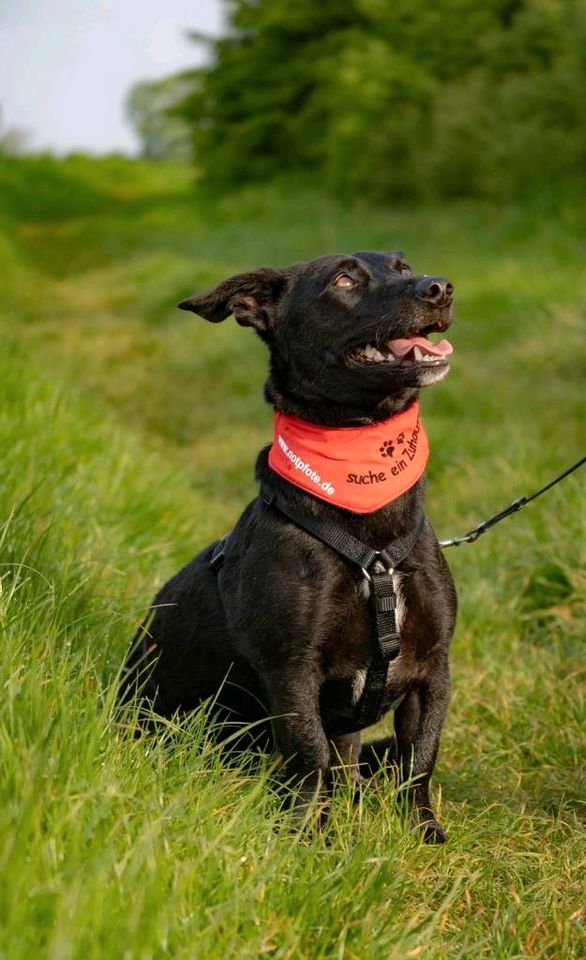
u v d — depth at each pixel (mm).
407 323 4117
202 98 39031
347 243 21656
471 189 23516
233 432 11180
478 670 5789
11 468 5633
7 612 3701
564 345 11586
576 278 14656
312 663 4043
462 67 28078
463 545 6961
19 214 39938
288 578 4016
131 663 4848
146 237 30812
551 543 6520
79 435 7098
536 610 6367
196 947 2539
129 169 53656
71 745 2996
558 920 3379
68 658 3775
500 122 21906
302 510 4066
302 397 4340
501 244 18375
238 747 4637
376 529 4066
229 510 8602
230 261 23047
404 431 4270
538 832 4199
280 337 4438
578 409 9695
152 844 2691
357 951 2859
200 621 4496
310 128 34594
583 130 19641
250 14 37312
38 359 9391
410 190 26391
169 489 7426
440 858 3686
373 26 32344
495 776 4781
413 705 4305
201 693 4578
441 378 4094
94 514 5871
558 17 21812
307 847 3303
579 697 5164
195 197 38406
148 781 3221
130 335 16766
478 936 3350
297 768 4008
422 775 4125
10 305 19688
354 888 3121
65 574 4477
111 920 2445
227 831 3041
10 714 2930
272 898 2953
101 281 23078
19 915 2312
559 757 4863
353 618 4043
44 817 2701
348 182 29453
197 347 15164
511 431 9039
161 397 12969
